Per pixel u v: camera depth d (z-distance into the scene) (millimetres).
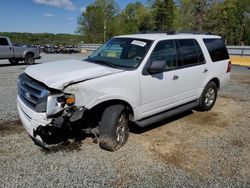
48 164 3674
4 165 3615
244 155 4156
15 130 4812
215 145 4500
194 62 5645
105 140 4012
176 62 5121
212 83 6301
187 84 5422
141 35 5137
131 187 3240
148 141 4566
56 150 4082
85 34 58031
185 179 3443
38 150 4070
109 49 5020
